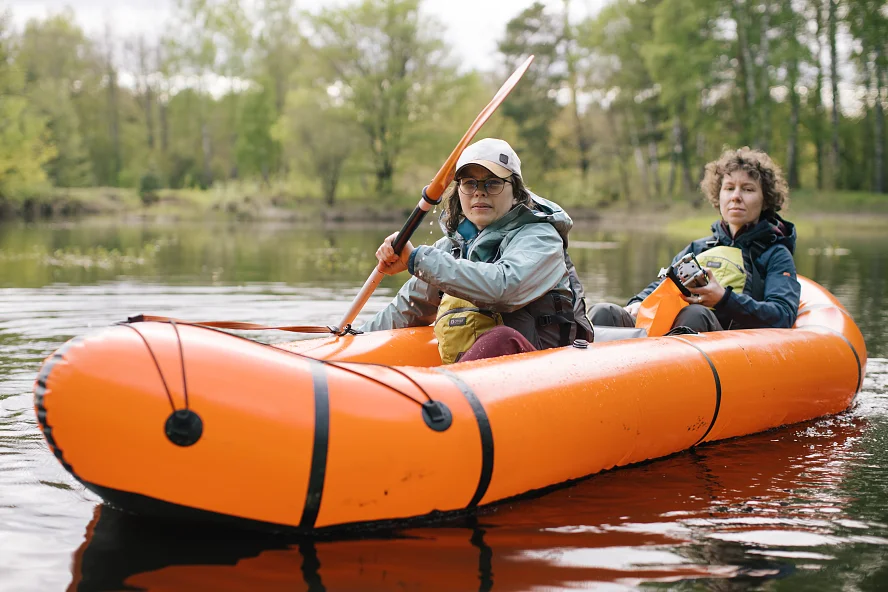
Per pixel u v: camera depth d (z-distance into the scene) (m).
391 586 1.69
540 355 2.41
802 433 3.03
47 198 30.38
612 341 2.77
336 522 1.90
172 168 46.56
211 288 7.20
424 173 39.09
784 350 3.05
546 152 36.03
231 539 1.90
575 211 31.80
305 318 5.36
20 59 37.03
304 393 1.87
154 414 1.75
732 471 2.55
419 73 35.19
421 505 1.99
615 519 2.10
